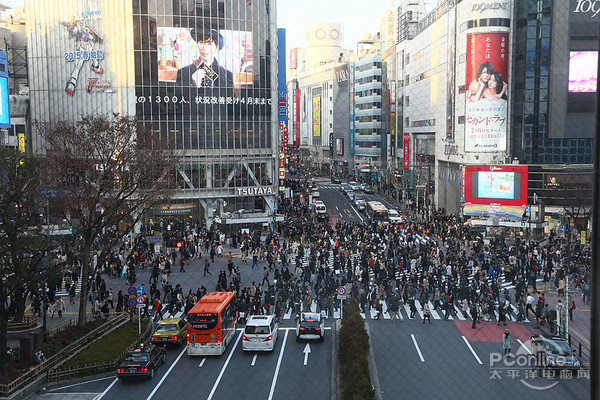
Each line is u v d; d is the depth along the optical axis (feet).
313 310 118.32
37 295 108.88
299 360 85.81
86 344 95.35
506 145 213.46
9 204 85.51
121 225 201.87
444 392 68.33
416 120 309.83
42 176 100.17
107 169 110.63
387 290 115.96
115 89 230.68
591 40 161.38
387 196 324.60
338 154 485.15
